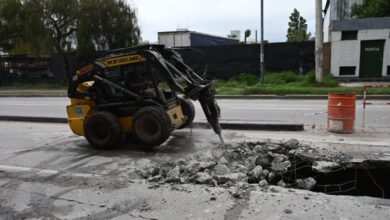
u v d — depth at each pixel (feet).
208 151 21.09
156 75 22.80
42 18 84.38
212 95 23.27
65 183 16.90
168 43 102.42
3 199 15.35
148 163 19.71
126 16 85.51
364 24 66.13
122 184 16.44
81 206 14.33
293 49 71.31
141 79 23.72
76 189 16.07
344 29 66.85
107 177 17.56
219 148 21.97
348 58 67.51
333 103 26.32
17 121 37.19
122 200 14.67
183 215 13.16
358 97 48.16
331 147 21.49
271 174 19.13
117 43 85.87
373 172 19.51
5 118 37.99
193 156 20.27
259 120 32.04
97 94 23.76
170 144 23.82
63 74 88.22
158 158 20.66
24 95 71.26
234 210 13.34
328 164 19.12
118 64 22.93
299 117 34.01
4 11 86.99
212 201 14.19
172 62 24.86
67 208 14.21
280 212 13.08
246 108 41.86
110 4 82.89
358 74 67.36
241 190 15.20
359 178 19.69
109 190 15.78
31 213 13.94
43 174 18.35
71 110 24.80
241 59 73.97
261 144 22.16
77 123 24.54
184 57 76.59
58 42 87.15
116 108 23.40
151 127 21.97
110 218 13.24
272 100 50.52
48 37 85.20
